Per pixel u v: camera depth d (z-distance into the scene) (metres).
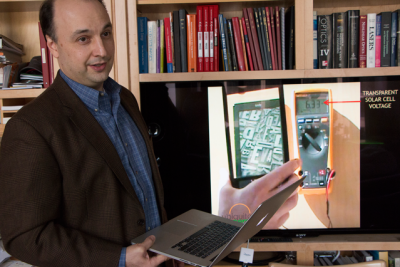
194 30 1.76
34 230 0.83
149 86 1.77
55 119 0.90
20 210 0.82
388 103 1.73
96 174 0.94
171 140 1.79
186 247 0.95
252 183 1.78
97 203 0.95
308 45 1.72
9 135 0.86
